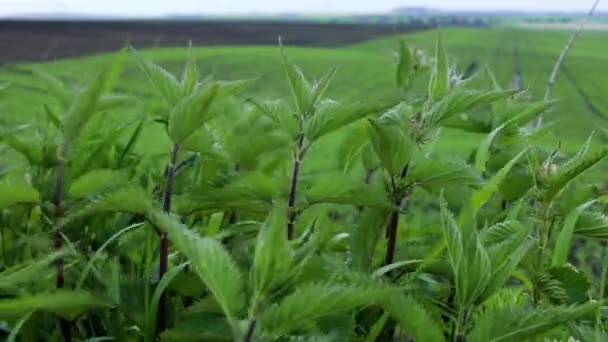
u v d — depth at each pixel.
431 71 1.36
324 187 1.13
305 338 0.82
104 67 1.11
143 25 71.00
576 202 1.22
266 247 0.72
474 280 0.83
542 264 1.18
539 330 0.81
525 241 0.93
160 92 1.10
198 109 1.02
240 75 15.19
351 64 17.69
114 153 1.50
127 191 0.98
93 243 1.28
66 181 1.19
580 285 1.13
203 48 25.05
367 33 54.81
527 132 1.58
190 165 1.46
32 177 1.25
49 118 1.31
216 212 1.25
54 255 0.99
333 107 1.09
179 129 1.05
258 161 1.41
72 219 1.06
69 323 1.04
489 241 1.03
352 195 1.14
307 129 1.11
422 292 1.17
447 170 1.19
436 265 1.12
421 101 1.36
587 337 0.90
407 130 1.25
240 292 0.74
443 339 0.82
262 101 1.14
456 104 1.21
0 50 26.38
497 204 1.51
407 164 1.25
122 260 1.33
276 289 0.74
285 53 1.11
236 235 1.22
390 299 0.82
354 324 1.02
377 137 1.19
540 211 1.19
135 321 1.04
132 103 1.22
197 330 0.87
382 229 1.24
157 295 0.98
